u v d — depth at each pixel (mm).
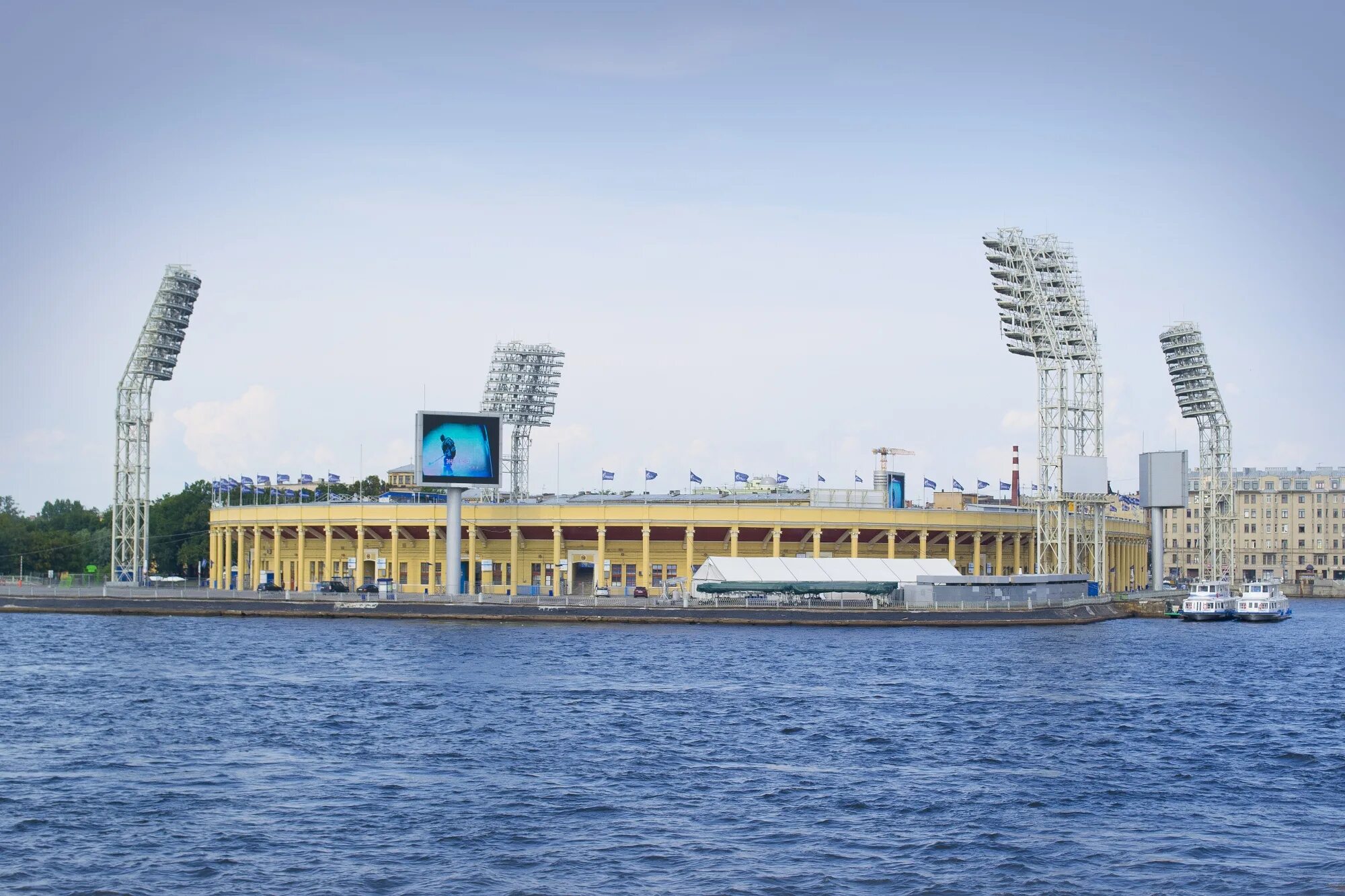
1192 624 193500
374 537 192750
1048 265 190000
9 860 52094
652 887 49531
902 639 143000
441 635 141125
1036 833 57219
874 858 53375
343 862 52188
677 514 178750
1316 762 73438
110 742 75188
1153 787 66375
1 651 122375
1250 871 52094
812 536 182375
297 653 121875
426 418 165750
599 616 159500
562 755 72438
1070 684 105625
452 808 60375
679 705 90500
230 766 68812
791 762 71375
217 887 49188
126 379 193375
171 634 141625
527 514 182125
